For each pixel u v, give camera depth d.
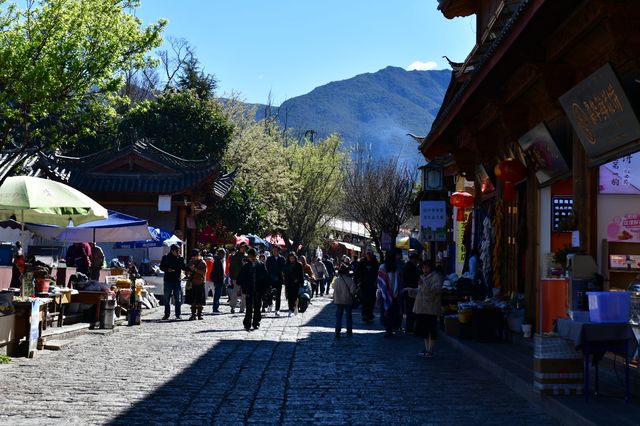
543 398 10.04
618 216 12.64
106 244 36.09
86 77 21.03
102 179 39.84
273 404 10.30
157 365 13.74
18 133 29.47
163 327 21.39
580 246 12.68
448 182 34.25
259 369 13.51
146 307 27.88
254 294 21.20
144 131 47.94
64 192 16.66
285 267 28.06
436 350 17.00
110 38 21.03
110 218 24.62
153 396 10.69
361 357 15.59
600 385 10.74
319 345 17.73
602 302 9.52
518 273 18.23
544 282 12.33
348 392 11.35
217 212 50.25
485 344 16.52
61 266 20.97
